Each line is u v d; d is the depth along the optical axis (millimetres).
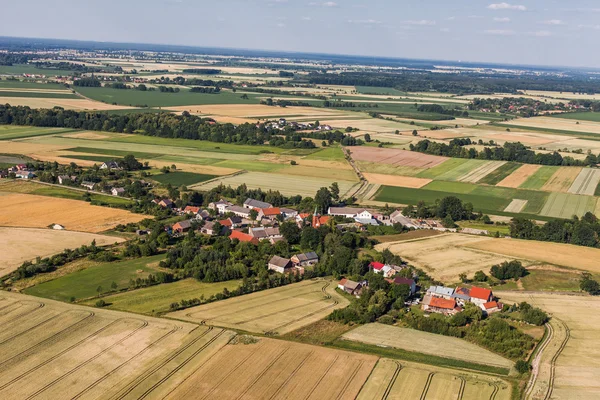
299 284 160625
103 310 134625
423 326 133375
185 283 156625
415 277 165250
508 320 140375
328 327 131875
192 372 107625
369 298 145375
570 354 121938
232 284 156875
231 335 122938
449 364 116312
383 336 128250
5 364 108625
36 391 100312
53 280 154000
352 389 104188
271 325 130500
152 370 107812
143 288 151375
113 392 100688
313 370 110062
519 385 108188
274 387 103875
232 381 105188
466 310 140250
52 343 117125
